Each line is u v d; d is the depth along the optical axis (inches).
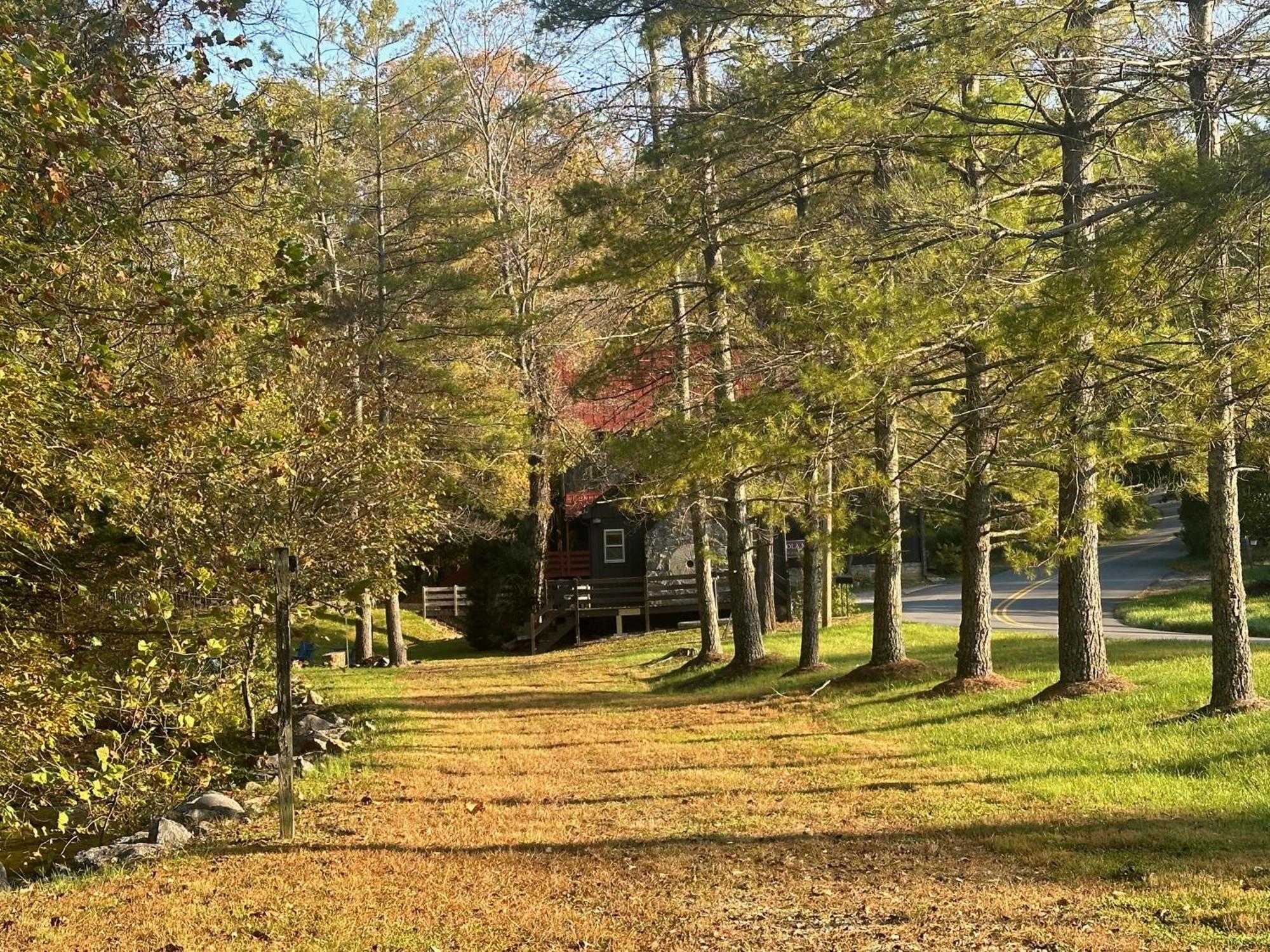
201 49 314.3
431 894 292.2
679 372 726.5
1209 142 406.3
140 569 420.2
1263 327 344.2
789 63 505.7
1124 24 441.1
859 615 1314.0
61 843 414.9
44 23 318.0
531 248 1250.6
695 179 561.3
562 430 1035.3
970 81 483.8
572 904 282.0
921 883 284.8
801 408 448.1
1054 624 1128.8
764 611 1178.6
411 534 674.8
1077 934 234.4
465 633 1535.4
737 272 581.6
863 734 558.3
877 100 432.5
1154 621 1028.5
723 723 638.5
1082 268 362.6
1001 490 697.0
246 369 458.3
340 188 1050.1
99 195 309.6
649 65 610.9
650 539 1612.9
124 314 297.0
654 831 363.3
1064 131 484.4
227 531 471.8
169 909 282.8
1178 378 382.0
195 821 406.9
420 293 1082.7
